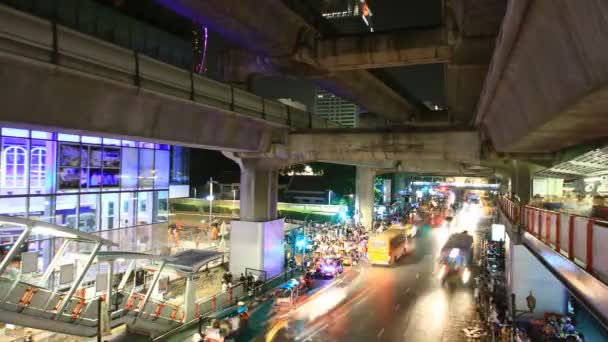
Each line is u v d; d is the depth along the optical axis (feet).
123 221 115.34
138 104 60.80
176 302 85.66
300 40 71.67
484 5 45.27
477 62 62.64
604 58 18.52
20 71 44.80
